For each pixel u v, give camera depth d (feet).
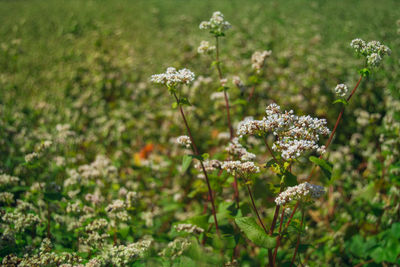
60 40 3.15
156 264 0.94
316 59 2.35
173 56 2.57
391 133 1.39
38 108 1.96
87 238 1.05
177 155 1.61
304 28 3.26
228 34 3.13
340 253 1.10
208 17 4.00
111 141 1.74
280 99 1.79
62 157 1.45
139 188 1.44
